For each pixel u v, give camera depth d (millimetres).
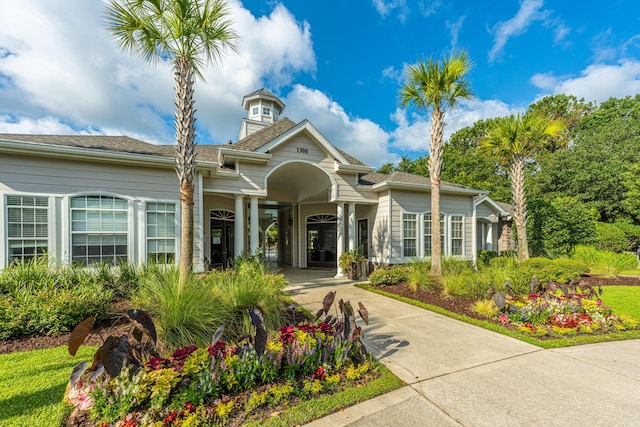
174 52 6234
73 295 5203
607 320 5668
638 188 17812
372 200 12484
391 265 11734
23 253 6750
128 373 2775
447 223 13312
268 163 10281
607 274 10789
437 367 3865
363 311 3994
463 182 26359
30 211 6867
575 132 29047
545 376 3621
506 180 27406
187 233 6078
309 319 5926
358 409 2920
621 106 27328
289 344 3537
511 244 17766
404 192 12273
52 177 7094
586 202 20203
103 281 6215
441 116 9508
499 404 3002
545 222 14148
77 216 7324
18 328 4559
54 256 6750
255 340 3281
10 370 3598
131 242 7832
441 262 9641
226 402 2865
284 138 10188
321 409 2893
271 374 3252
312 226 16656
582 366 3908
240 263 8875
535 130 11219
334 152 11109
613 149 21141
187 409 2664
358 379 3504
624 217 19734
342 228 12039
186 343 4051
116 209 7734
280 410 2875
